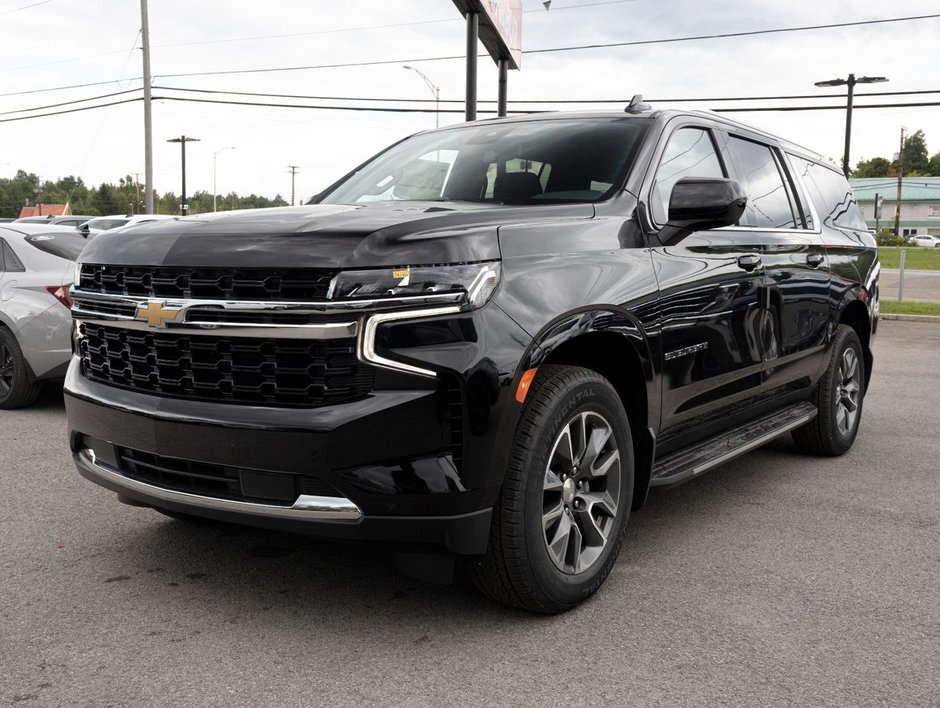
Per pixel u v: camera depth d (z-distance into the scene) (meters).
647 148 3.82
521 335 2.84
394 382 2.68
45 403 7.31
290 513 2.75
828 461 5.64
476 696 2.56
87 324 3.33
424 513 2.72
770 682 2.66
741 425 4.68
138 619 3.07
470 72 15.14
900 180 93.81
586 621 3.09
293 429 2.69
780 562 3.72
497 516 2.89
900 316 16.36
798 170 5.38
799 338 4.92
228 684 2.62
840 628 3.06
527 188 3.76
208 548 3.79
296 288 2.72
